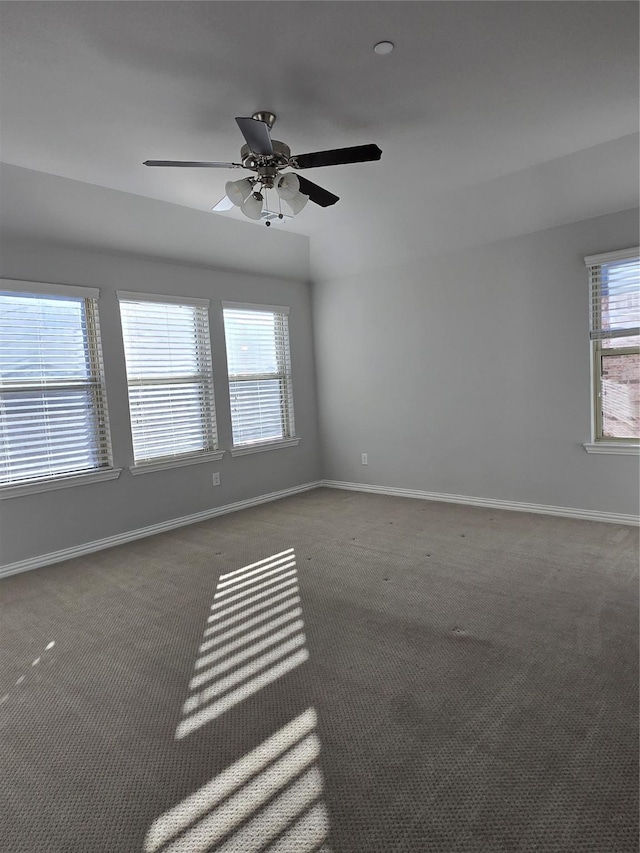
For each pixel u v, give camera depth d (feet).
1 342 12.08
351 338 18.71
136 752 6.15
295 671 7.67
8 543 12.21
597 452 13.79
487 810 5.08
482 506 16.11
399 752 5.91
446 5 6.57
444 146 10.88
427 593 10.09
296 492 19.30
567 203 13.12
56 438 13.04
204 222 14.55
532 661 7.61
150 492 14.93
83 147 10.08
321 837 4.88
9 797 5.54
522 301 14.71
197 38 6.98
